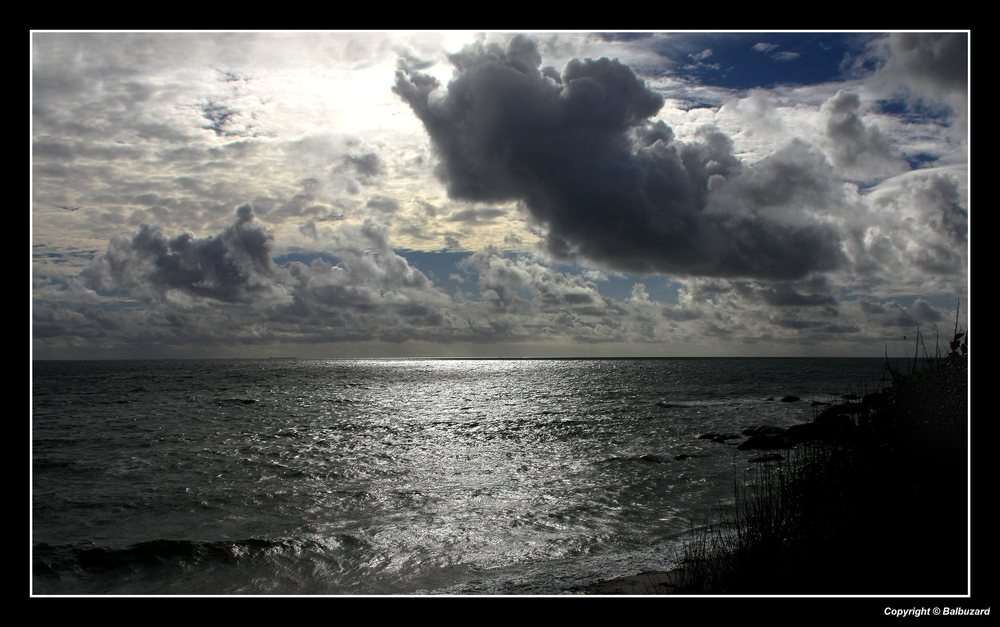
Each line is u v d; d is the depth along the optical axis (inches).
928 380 447.5
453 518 693.3
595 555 545.0
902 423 444.5
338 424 1771.7
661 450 1149.1
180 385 3907.5
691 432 1425.9
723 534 553.9
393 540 619.2
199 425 1748.3
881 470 418.9
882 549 352.2
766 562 366.9
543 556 555.8
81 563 566.3
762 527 397.4
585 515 689.6
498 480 903.7
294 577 528.7
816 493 422.9
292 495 831.7
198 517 727.7
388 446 1310.3
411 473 977.5
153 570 554.3
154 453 1229.1
